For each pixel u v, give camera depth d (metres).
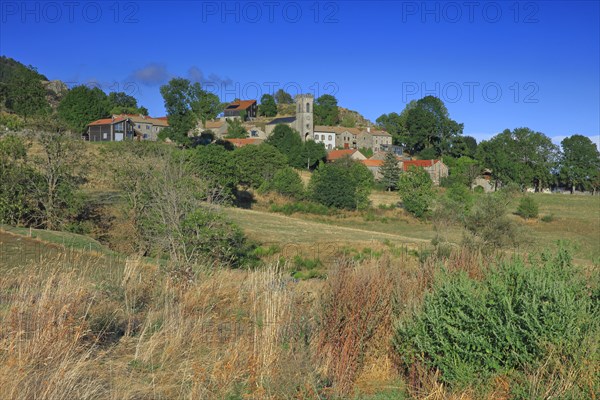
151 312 7.83
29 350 5.49
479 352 5.45
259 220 43.91
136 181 24.89
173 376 5.67
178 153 27.47
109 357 6.14
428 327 5.94
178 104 73.88
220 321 7.73
